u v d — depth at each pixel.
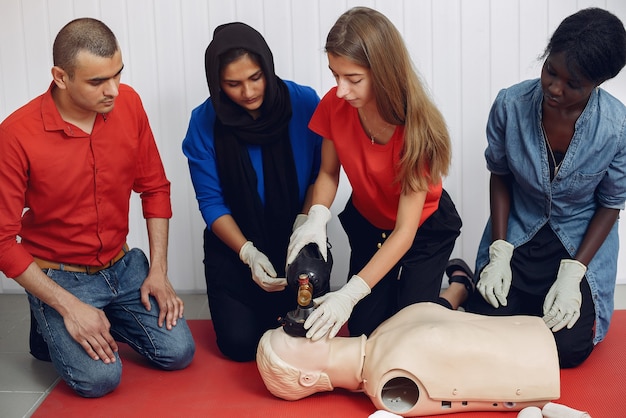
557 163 2.46
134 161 2.46
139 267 2.58
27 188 2.34
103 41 2.14
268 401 2.31
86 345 2.31
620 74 2.96
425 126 2.20
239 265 2.62
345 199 3.09
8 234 2.27
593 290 2.49
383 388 2.28
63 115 2.29
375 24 2.11
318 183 2.50
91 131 2.34
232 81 2.35
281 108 2.51
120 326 2.57
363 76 2.14
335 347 2.25
